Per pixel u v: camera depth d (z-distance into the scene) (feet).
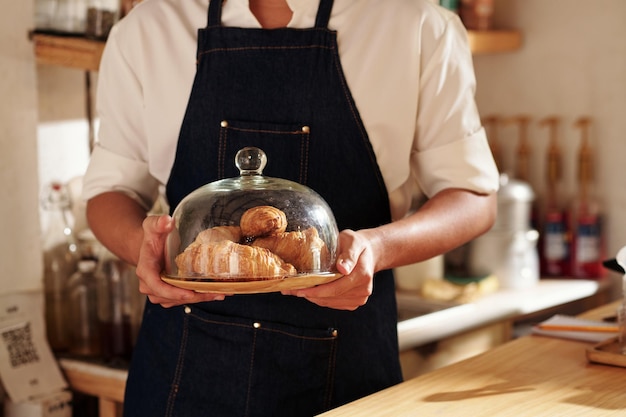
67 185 8.45
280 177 5.56
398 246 5.11
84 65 7.32
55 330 7.93
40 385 7.42
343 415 4.59
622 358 5.39
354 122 5.52
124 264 7.59
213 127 5.58
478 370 5.37
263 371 5.49
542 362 5.55
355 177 5.60
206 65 5.58
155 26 5.71
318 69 5.51
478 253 9.87
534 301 9.24
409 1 5.59
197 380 5.61
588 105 10.68
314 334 5.48
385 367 5.75
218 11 5.63
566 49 10.78
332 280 4.48
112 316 7.57
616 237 10.61
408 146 5.65
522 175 11.07
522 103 11.17
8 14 7.42
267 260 4.32
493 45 10.51
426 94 5.61
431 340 7.99
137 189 6.03
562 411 4.61
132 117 5.88
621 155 10.50
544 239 10.94
